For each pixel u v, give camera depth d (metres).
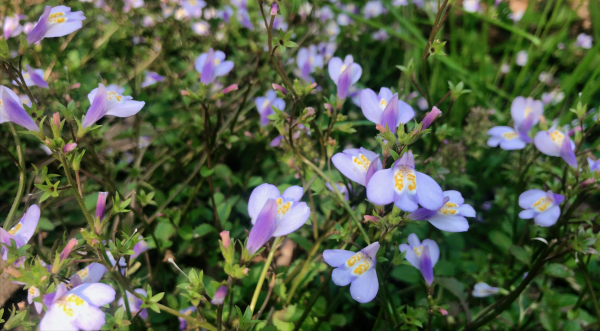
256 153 0.18
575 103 0.20
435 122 0.12
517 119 0.14
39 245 0.13
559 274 0.10
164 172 0.17
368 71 0.25
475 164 0.19
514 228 0.15
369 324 0.14
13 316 0.08
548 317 0.12
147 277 0.14
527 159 0.16
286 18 0.21
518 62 0.26
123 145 0.19
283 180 0.17
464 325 0.12
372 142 0.20
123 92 0.16
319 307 0.13
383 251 0.08
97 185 0.16
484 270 0.14
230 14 0.21
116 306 0.11
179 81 0.19
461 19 0.29
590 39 0.26
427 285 0.10
